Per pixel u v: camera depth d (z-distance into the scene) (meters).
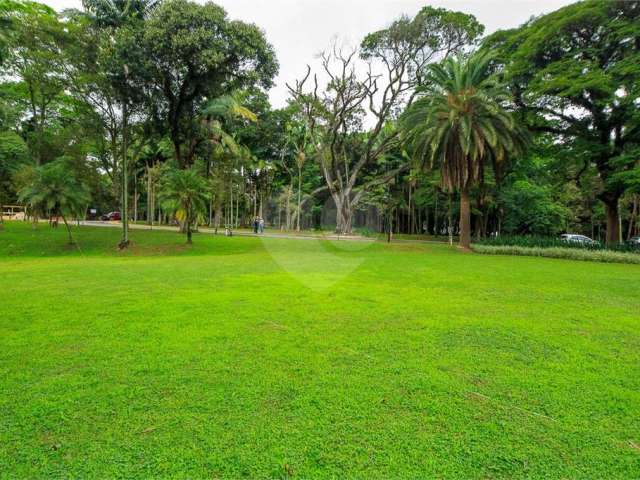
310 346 4.18
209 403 2.82
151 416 2.62
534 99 19.19
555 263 14.80
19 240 20.06
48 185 19.02
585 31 18.42
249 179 36.06
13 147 23.00
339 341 4.37
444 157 19.81
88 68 19.25
